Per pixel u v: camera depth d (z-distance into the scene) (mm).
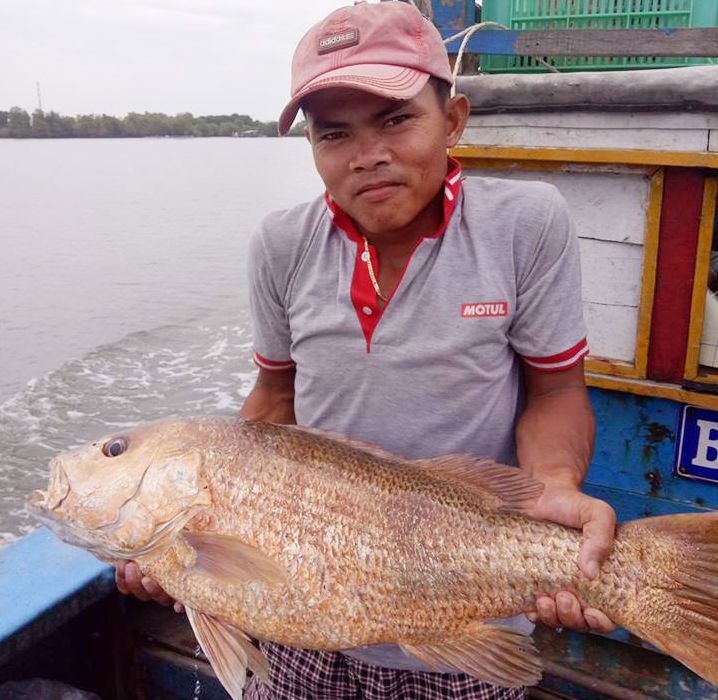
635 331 3039
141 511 1936
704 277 2861
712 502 3027
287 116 1948
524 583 1866
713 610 1714
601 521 1793
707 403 2902
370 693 2150
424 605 1909
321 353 2078
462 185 2035
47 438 8945
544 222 1955
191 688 3051
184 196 41688
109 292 17328
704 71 2637
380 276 2016
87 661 3154
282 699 2264
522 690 2295
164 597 2078
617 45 2934
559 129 2953
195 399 10227
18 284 18250
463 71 3400
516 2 3348
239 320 14602
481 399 1996
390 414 2037
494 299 1940
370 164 1828
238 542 1834
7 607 2680
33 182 52656
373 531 1904
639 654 2908
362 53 1827
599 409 3162
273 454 1945
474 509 1923
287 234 2127
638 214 2943
